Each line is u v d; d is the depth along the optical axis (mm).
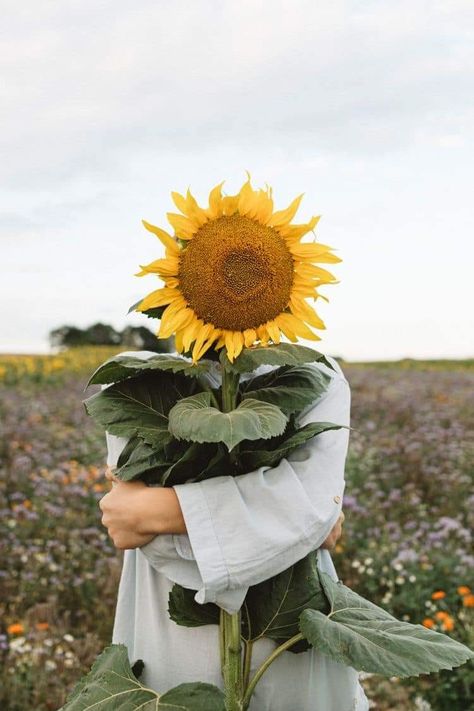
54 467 7930
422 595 4344
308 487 1681
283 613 1715
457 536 5289
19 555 5109
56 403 13477
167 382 1792
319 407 1840
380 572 4773
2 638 3838
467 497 6754
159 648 1824
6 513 5883
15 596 4594
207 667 1783
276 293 1665
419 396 14516
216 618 1755
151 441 1680
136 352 1931
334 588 1799
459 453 8078
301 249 1692
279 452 1649
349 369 25672
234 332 1672
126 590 1963
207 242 1649
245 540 1558
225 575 1542
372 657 1552
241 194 1685
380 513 6102
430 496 6910
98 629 4156
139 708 1603
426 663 1541
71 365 23344
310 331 1683
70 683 3625
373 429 10031
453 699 3576
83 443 9172
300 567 1730
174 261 1668
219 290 1636
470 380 20016
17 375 19188
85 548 5254
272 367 1922
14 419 10867
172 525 1609
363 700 1928
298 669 1790
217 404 1699
